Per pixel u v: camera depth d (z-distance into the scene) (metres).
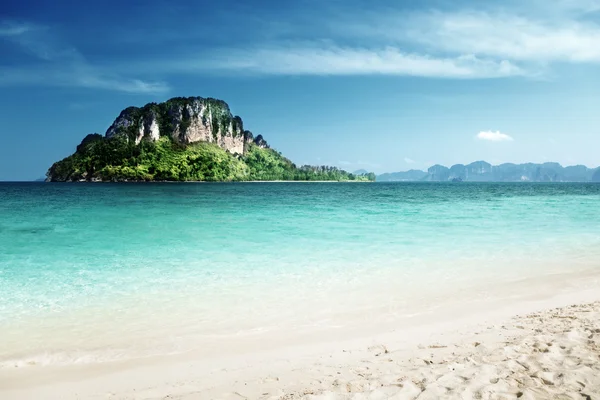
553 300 9.33
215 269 12.38
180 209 36.47
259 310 8.66
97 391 5.37
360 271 12.16
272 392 5.12
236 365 6.10
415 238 18.42
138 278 11.27
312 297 9.59
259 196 66.69
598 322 7.35
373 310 8.67
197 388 5.36
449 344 6.66
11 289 10.13
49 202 47.38
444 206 40.19
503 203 45.53
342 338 7.14
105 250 15.51
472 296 9.66
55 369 6.05
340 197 62.69
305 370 5.83
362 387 5.08
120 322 7.94
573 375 5.08
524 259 13.88
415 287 10.44
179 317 8.23
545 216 28.83
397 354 6.30
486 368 5.45
